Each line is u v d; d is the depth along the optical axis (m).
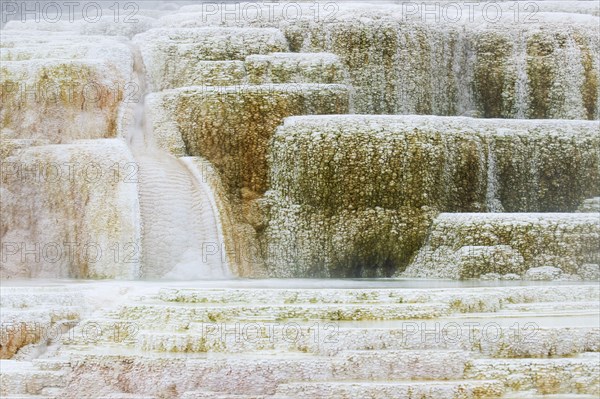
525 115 57.19
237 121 48.44
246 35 53.56
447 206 48.22
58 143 47.50
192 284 39.09
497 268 44.72
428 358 29.22
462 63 57.97
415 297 33.72
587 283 42.16
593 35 57.41
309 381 28.72
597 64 57.03
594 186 50.62
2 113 47.69
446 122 48.59
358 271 47.03
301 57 52.28
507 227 45.22
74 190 44.69
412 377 29.12
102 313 32.34
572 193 50.44
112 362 29.20
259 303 33.16
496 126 49.88
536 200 50.00
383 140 46.88
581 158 50.25
